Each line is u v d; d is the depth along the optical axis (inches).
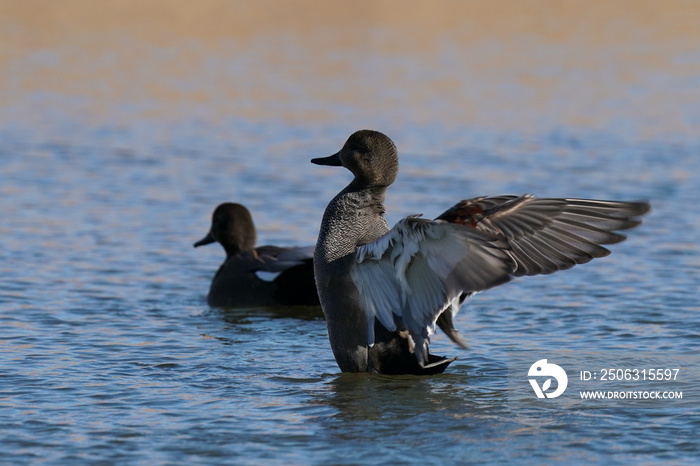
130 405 366.6
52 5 1824.6
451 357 435.5
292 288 553.6
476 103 1175.6
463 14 1841.8
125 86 1273.4
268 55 1469.0
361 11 1846.7
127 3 1860.2
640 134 1030.4
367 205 406.6
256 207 765.3
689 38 1624.0
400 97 1203.2
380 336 394.9
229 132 1043.3
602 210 379.9
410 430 342.0
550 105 1168.8
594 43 1584.6
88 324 494.3
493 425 346.9
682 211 742.5
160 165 907.4
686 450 321.1
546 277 585.9
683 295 539.2
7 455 316.2
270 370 418.0
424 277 368.2
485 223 385.1
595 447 324.8
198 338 475.8
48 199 783.7
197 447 323.9
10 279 575.5
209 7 1852.9
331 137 1012.5
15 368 412.8
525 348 448.5
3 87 1256.2
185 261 638.5
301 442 330.3
